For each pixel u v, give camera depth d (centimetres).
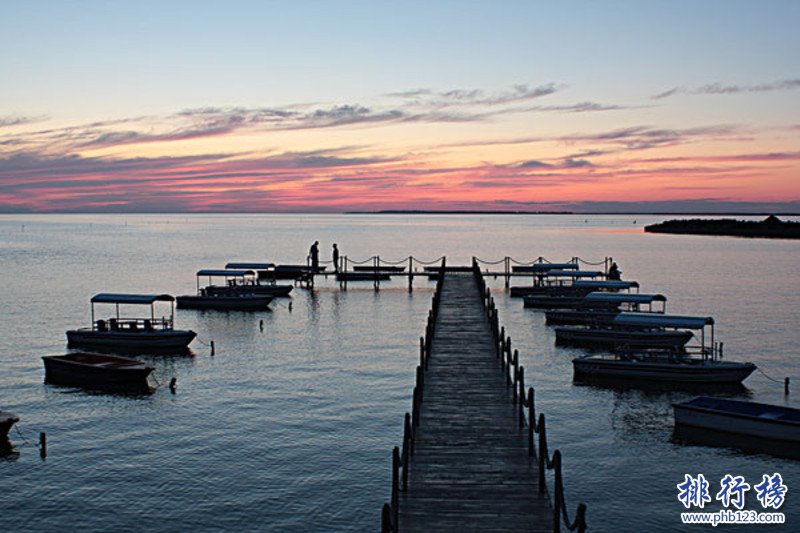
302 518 2353
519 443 2267
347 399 3628
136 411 3444
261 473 2692
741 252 14362
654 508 2442
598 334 4953
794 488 2600
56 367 4031
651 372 3894
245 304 6719
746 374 3828
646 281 8869
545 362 4506
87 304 7094
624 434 3139
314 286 8656
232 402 3581
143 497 2494
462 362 3338
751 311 6419
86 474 2683
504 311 6625
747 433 2981
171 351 4828
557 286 7100
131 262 12012
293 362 4491
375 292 8094
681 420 3144
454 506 1839
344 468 2741
